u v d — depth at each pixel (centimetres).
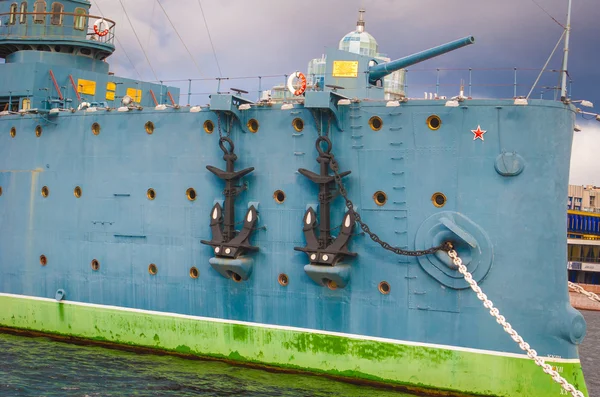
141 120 2395
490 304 1847
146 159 2388
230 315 2252
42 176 2638
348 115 2073
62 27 3097
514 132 1920
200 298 2298
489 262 1930
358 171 2070
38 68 2780
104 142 2477
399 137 2020
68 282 2572
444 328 1978
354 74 2323
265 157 2188
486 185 1941
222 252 2164
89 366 2266
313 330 2134
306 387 2055
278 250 2172
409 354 2016
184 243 2322
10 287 2731
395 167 2028
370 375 2062
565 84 1959
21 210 2702
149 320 2392
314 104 2023
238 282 2230
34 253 2662
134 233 2414
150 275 2388
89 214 2514
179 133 2325
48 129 2623
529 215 1919
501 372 1927
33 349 2470
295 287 2152
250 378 2133
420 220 2002
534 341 1922
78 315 2544
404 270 2017
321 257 2030
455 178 1967
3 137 2766
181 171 2322
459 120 1959
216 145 2262
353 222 2041
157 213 2370
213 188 2270
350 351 2086
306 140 2130
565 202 1964
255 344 2214
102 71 3188
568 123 1952
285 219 2161
